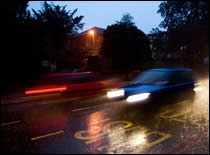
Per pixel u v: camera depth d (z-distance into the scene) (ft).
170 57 137.69
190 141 21.74
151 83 35.53
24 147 21.31
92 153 19.65
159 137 23.06
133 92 33.73
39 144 21.97
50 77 53.93
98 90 54.70
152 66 102.83
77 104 40.63
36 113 35.04
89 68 93.15
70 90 50.52
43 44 69.82
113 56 98.02
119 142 22.07
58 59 80.89
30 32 64.85
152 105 32.94
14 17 63.16
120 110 34.17
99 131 25.46
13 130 26.61
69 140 22.90
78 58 87.35
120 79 67.00
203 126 26.16
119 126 26.94
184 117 29.91
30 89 53.16
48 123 29.12
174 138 22.63
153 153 19.36
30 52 66.13
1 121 30.55
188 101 38.17
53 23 78.74
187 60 130.11
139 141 22.18
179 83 36.42
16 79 63.26
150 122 28.09
